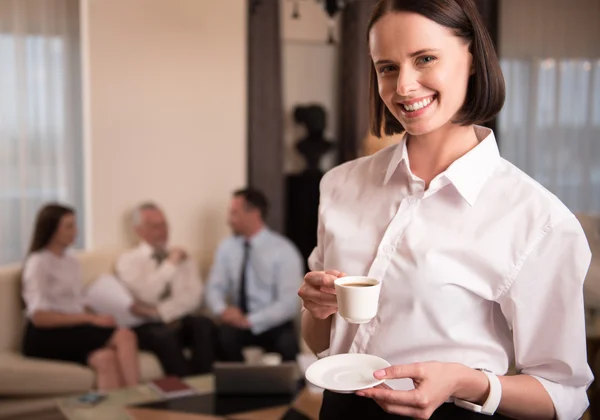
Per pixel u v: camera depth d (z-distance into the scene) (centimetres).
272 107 457
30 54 414
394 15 94
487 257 94
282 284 357
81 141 431
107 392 267
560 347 94
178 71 421
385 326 101
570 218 93
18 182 414
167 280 360
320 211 115
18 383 290
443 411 97
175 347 333
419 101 95
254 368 255
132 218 386
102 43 402
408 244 99
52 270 326
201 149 430
